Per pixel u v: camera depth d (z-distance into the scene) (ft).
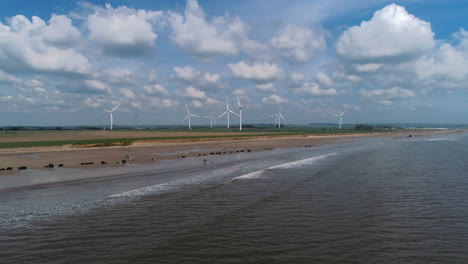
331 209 47.78
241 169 95.40
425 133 517.96
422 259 30.22
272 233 37.42
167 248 33.19
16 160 113.39
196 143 235.20
